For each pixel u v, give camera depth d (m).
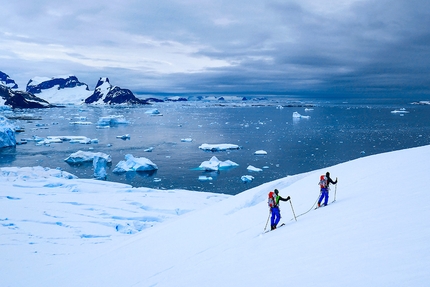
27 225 23.11
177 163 64.88
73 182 38.28
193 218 18.38
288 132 112.69
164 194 34.66
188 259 10.74
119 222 24.78
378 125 131.38
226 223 14.70
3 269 16.03
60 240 20.67
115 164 64.31
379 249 5.50
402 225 6.42
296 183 19.06
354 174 15.87
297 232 8.64
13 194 31.41
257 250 8.41
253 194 19.59
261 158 68.06
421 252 4.82
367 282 4.38
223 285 6.54
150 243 15.35
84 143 91.19
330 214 9.40
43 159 67.94
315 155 69.69
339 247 6.29
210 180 51.81
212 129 128.50
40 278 14.48
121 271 12.28
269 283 5.61
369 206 8.86
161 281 9.19
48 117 190.00
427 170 11.91
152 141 95.94
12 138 85.50
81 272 13.89
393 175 12.77
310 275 5.34
